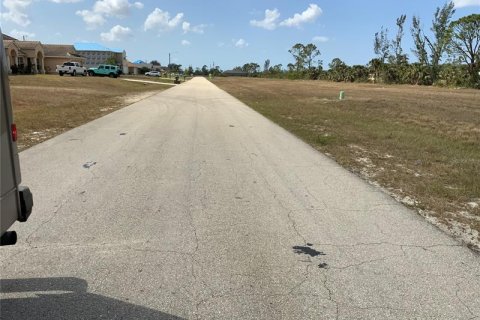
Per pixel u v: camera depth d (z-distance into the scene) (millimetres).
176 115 17250
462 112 20938
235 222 5301
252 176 7605
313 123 15766
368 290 3758
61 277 3850
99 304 3443
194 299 3557
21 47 60219
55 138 10852
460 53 61094
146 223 5168
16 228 4891
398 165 8781
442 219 5555
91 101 22828
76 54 75000
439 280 3953
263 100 28703
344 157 9484
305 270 4098
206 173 7695
